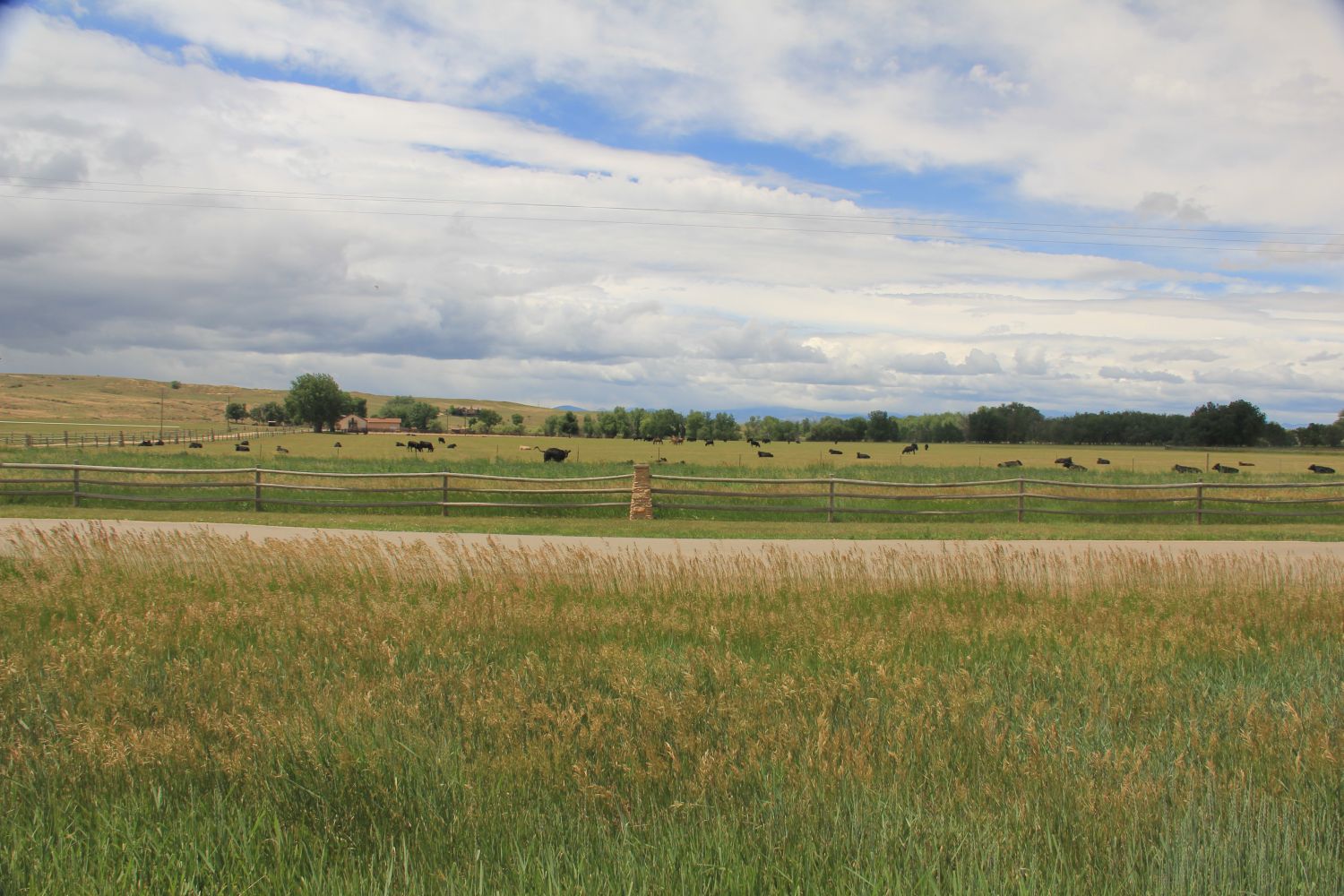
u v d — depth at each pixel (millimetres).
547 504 21156
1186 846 3271
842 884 2996
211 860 3201
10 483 21344
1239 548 16016
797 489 24391
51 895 2979
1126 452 96812
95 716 4594
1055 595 9492
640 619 7785
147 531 15078
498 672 5766
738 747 4301
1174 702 5379
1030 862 3191
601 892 2969
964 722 4762
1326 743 4328
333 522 18234
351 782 3791
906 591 9531
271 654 6191
